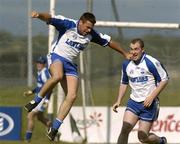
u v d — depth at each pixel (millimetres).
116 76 52688
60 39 28844
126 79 31766
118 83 52969
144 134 31109
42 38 66875
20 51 70000
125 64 31281
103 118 41906
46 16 28016
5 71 69375
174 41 47594
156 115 31375
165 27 40969
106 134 41812
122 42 43969
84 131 41906
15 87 67938
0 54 70125
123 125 31078
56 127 28469
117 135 41781
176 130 41969
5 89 66750
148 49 47906
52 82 28359
